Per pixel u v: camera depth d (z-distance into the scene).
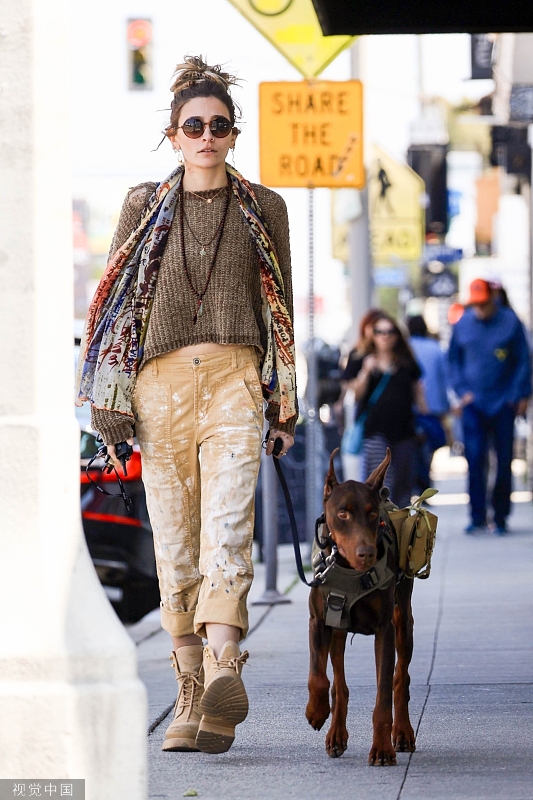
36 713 7.47
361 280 34.12
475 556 22.88
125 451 9.88
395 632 10.02
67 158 7.84
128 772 7.55
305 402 21.59
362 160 19.48
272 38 19.19
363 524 9.05
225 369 9.66
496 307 26.39
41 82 7.77
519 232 66.38
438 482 44.25
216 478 9.55
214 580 9.44
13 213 7.75
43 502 7.72
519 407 26.66
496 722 10.71
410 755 9.66
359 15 14.77
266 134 19.44
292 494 22.98
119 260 9.78
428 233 54.38
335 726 9.65
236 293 9.72
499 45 26.78
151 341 9.67
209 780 9.02
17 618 7.61
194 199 9.81
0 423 7.72
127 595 15.80
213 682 9.11
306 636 15.43
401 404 22.81
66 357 7.88
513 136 38.25
